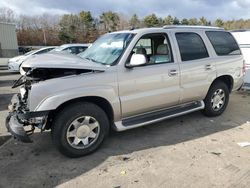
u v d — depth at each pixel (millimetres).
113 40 4816
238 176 3619
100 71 4086
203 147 4496
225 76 5895
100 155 4250
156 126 5457
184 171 3756
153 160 4078
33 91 3699
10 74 14727
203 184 3453
